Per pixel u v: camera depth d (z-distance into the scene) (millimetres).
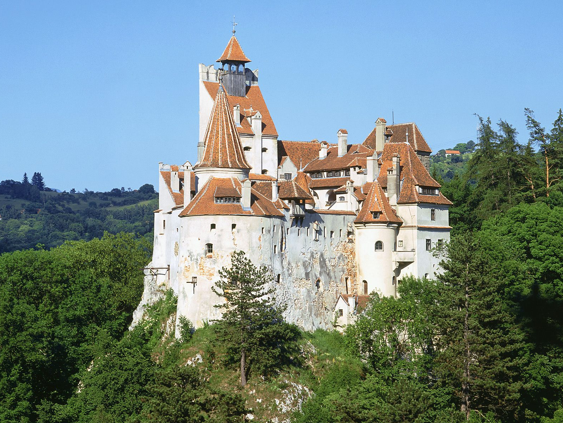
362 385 102250
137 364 105875
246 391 102750
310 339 114625
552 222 130750
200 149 120875
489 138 161125
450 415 100562
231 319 104500
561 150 155875
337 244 122812
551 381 116250
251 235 111312
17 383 107000
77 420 103875
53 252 154250
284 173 139625
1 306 111500
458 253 113250
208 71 140375
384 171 130875
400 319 114250
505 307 119438
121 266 160750
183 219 113812
